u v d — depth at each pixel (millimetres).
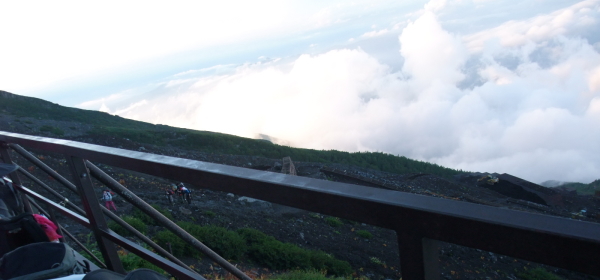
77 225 10641
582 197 39719
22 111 57562
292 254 10352
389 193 908
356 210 926
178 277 1655
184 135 57656
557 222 664
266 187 1096
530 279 13391
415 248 855
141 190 18922
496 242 718
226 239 9938
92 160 1814
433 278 887
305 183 1042
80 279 1643
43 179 17484
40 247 1821
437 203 815
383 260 13789
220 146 57156
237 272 1717
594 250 593
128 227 1971
